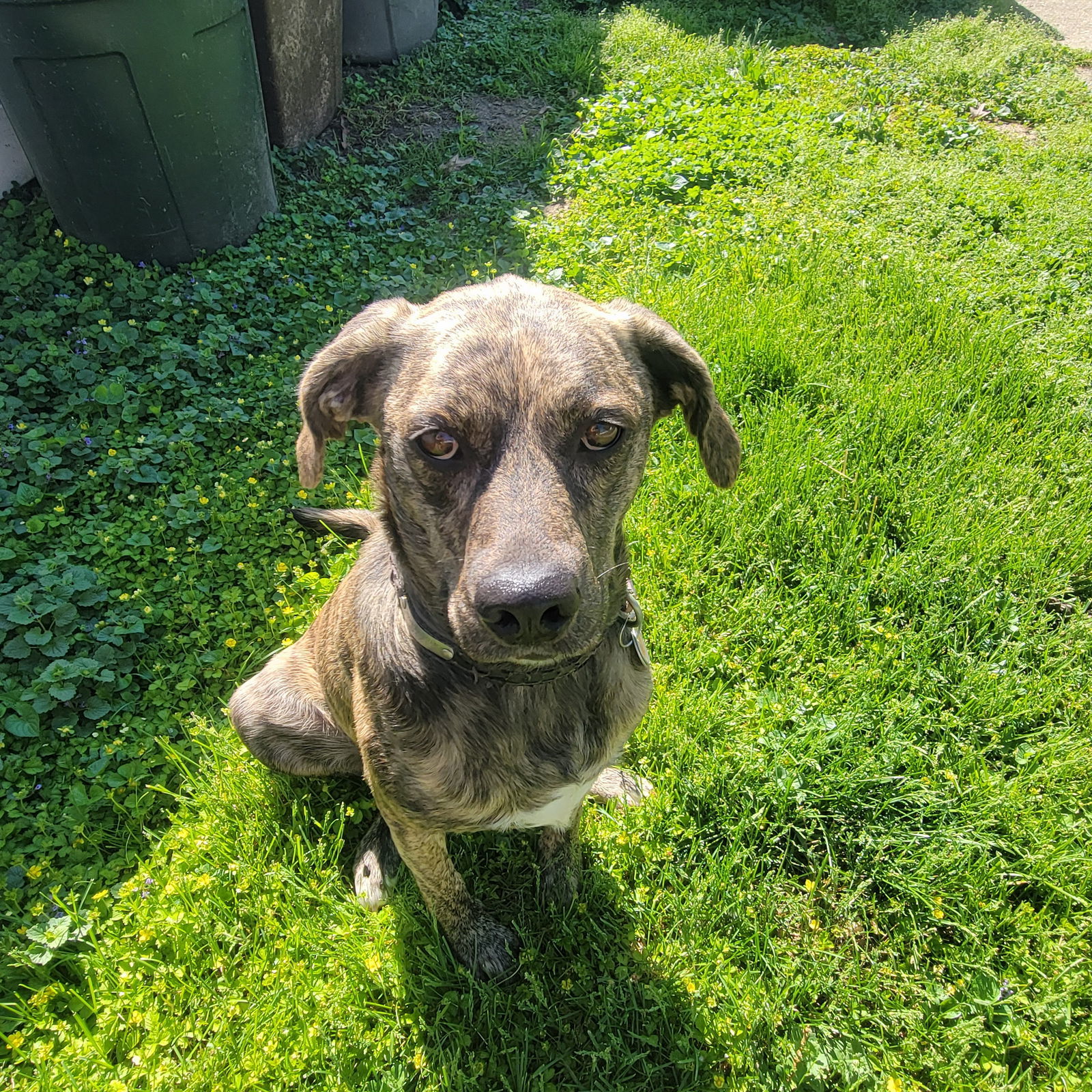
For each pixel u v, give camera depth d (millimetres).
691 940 553
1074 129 1493
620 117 1445
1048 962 542
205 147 1030
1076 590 753
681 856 604
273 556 797
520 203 1271
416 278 1090
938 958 554
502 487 387
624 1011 531
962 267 1095
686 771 633
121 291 1014
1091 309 1024
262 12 1199
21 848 609
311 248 1141
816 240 1106
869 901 577
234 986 540
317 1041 511
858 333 963
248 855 593
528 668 453
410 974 545
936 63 1713
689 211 1197
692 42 1757
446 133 1461
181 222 1060
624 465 433
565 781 493
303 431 479
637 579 732
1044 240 1140
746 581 748
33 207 1125
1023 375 906
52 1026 509
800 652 699
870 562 740
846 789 610
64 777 645
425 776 470
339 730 608
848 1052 515
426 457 410
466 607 392
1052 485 810
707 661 688
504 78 1654
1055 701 661
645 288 1005
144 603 748
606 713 502
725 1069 517
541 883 596
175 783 647
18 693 675
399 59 1660
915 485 794
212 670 708
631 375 443
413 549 437
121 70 924
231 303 1038
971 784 617
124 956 543
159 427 881
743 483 791
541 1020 529
